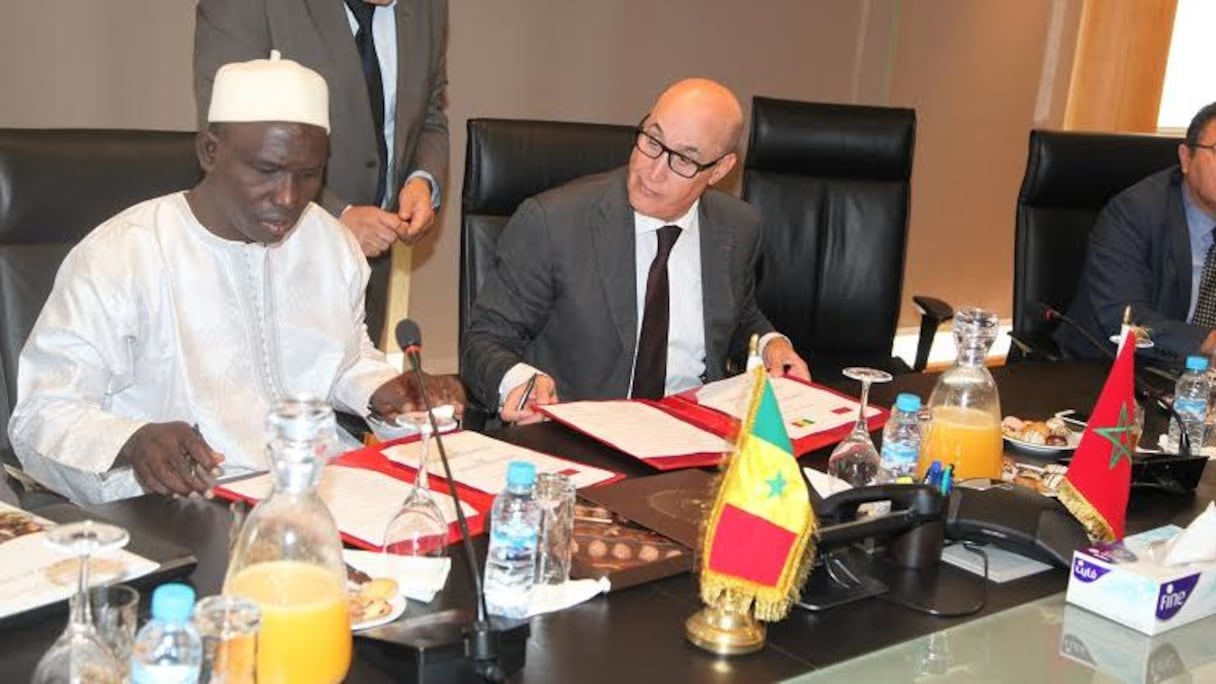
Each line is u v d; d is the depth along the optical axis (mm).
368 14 2895
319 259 2102
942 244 6309
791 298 3461
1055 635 1440
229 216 1893
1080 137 3574
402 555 1438
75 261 1894
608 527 1596
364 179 2939
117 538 1026
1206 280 3297
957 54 6012
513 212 2834
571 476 1773
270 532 1134
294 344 2064
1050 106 6441
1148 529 1819
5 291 2035
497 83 4598
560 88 4777
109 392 1907
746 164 3436
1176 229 3297
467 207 2795
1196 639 1472
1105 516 1655
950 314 3318
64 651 1035
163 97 3881
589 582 1416
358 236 2553
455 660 1183
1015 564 1609
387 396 2021
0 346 2031
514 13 4574
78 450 1688
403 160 3031
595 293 2506
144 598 1302
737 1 5215
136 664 929
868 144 3461
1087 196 3621
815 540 1387
